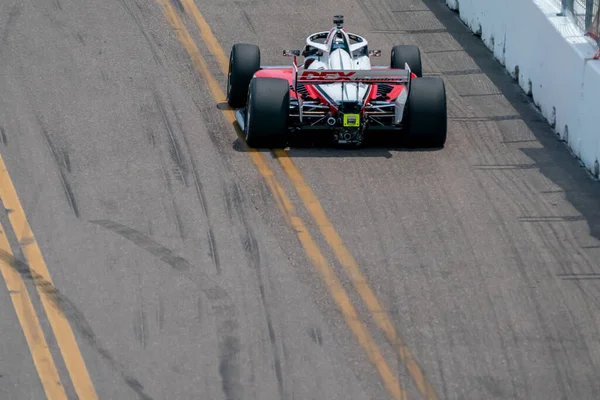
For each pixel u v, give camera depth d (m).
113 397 30.12
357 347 32.88
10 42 59.22
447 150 48.22
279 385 30.92
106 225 39.84
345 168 45.62
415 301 35.56
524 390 31.03
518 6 56.91
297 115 48.38
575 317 34.88
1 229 39.19
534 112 53.69
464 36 65.31
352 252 38.62
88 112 50.47
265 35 64.00
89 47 59.38
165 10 66.62
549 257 38.75
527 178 45.66
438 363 32.22
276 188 43.47
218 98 53.41
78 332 33.19
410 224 40.94
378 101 48.00
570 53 48.75
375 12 69.19
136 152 46.31
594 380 31.59
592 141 46.16
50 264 37.00
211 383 30.92
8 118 49.25
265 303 35.12
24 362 31.59
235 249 38.50
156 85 54.56
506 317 34.78
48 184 42.91
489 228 40.84
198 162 45.59
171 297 35.25
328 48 49.19
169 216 40.75
